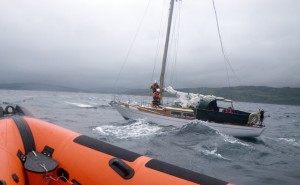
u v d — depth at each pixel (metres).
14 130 3.12
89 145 3.08
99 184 2.75
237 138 14.85
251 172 8.43
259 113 15.34
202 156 9.96
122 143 11.49
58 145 3.12
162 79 20.05
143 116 17.31
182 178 2.52
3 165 2.54
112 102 20.12
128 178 2.65
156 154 9.84
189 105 17.83
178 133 13.81
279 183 7.51
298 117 50.31
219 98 16.84
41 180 2.75
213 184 2.42
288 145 14.91
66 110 31.19
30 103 39.75
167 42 20.20
